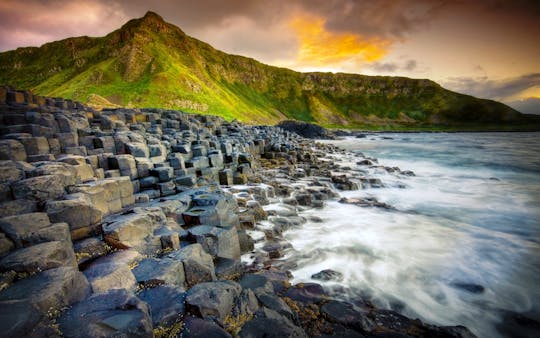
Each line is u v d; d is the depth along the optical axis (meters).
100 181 10.03
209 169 18.61
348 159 39.41
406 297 8.86
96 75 140.12
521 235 14.21
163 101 126.38
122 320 4.52
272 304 6.72
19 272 5.22
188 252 7.67
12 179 7.74
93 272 6.30
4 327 3.86
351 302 8.24
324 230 14.24
